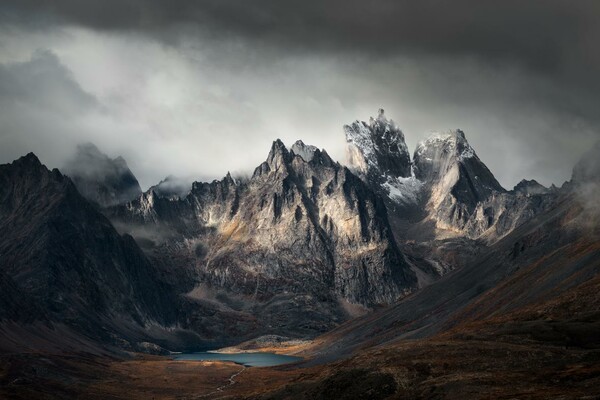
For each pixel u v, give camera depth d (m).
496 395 177.12
